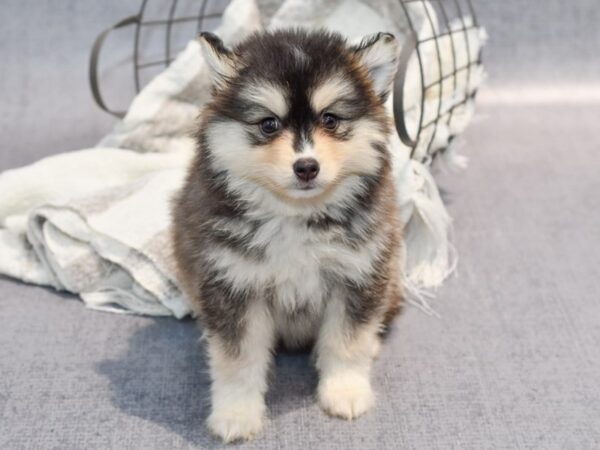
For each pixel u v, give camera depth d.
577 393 0.51
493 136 0.90
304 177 0.43
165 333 0.58
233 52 0.46
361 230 0.46
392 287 0.53
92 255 0.61
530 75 0.97
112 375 0.53
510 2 0.96
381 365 0.54
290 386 0.52
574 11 0.96
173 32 0.94
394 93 0.60
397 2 0.73
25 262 0.64
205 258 0.47
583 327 0.58
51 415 0.49
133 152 0.74
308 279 0.47
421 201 0.63
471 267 0.66
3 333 0.57
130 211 0.62
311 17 0.76
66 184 0.70
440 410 0.49
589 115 0.94
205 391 0.51
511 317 0.59
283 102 0.43
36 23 0.93
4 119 0.91
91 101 0.95
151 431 0.48
